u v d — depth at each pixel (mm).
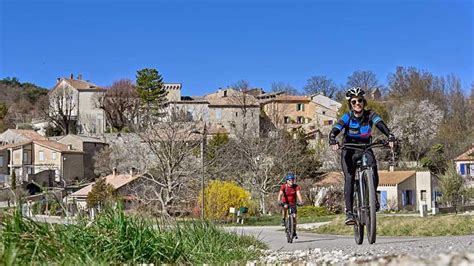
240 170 53719
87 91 102562
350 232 29359
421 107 78750
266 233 27125
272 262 9195
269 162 54531
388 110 81438
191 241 10023
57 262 7355
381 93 98688
